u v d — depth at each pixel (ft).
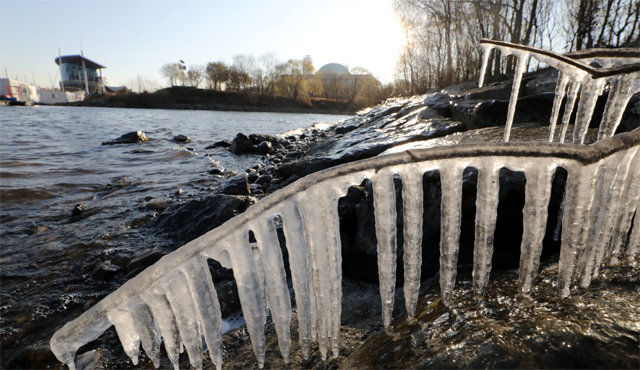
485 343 3.68
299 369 5.34
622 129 9.58
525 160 3.68
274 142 37.40
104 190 20.51
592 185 3.71
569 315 3.91
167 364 6.79
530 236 4.01
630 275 4.57
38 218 15.62
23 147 33.32
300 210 3.85
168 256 3.67
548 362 3.28
